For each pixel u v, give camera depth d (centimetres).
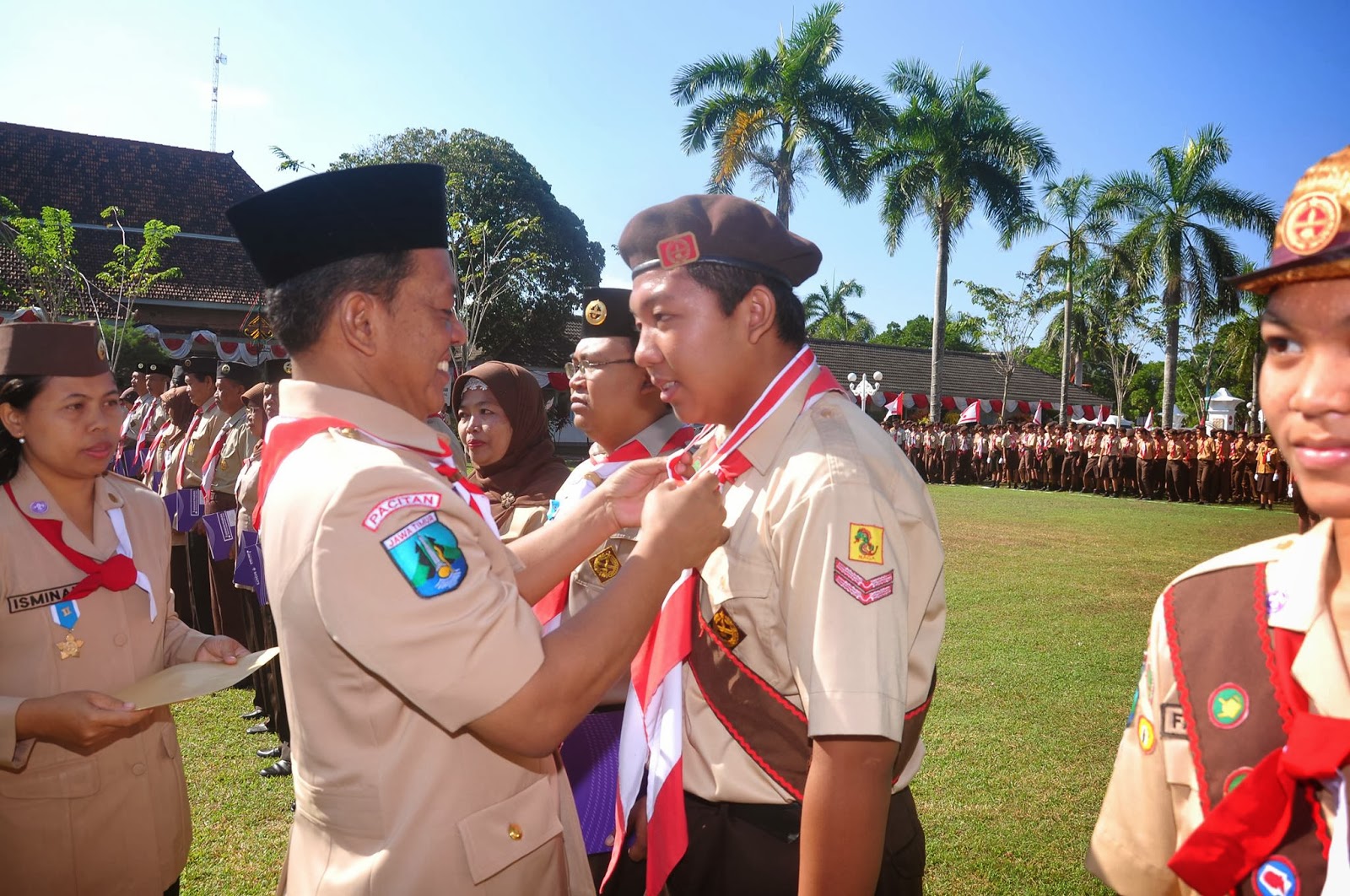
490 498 318
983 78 2436
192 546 648
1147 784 105
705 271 146
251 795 402
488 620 116
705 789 147
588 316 252
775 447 144
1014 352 3506
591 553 165
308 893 130
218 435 594
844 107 2205
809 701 126
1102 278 2964
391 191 134
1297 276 80
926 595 143
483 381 313
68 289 2347
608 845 218
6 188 2784
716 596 145
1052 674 561
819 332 5712
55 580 207
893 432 2631
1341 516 81
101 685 210
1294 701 88
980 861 333
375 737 123
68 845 198
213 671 189
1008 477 2453
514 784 134
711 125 2261
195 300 2725
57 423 205
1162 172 2555
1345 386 79
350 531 117
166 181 3005
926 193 2442
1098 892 313
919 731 149
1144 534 1276
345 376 137
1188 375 4650
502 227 2841
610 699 228
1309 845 84
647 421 255
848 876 124
